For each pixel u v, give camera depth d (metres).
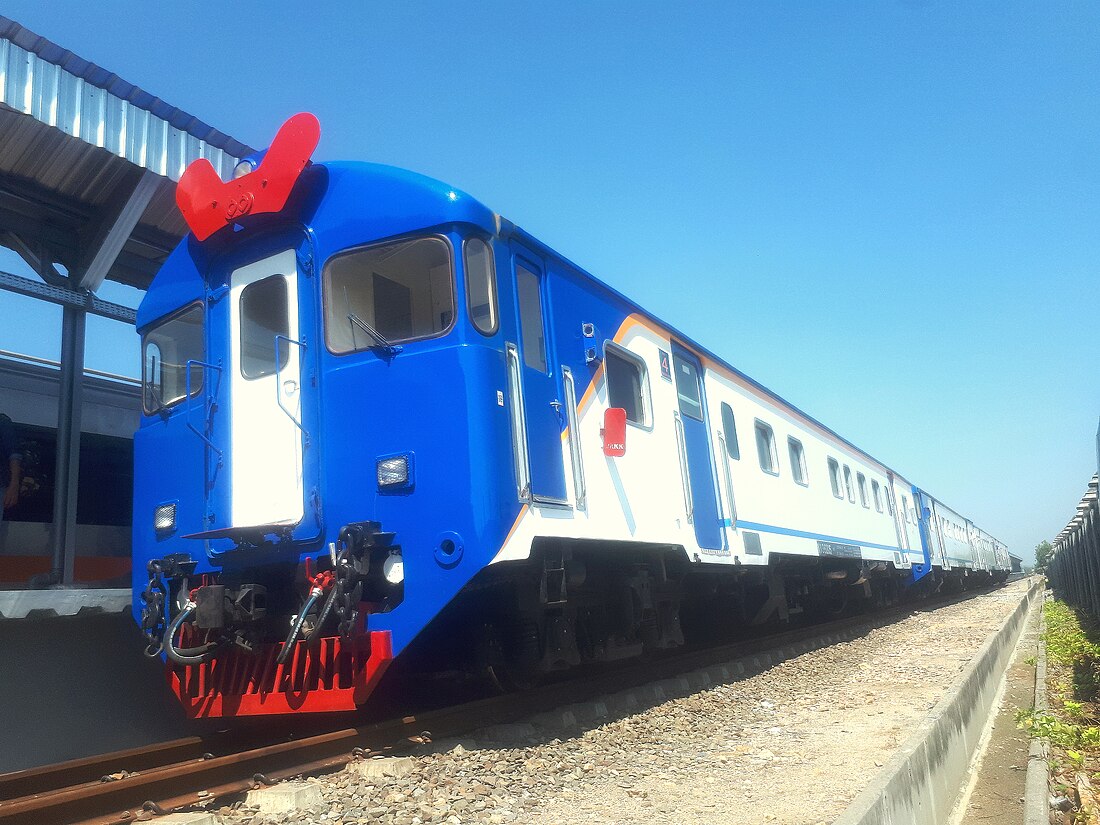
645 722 6.71
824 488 14.34
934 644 13.14
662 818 4.33
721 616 12.01
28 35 7.36
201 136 9.03
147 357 7.25
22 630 7.47
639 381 8.14
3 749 7.16
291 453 6.07
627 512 7.24
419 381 5.64
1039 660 11.48
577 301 7.12
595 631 7.73
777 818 4.29
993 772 5.91
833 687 8.95
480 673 6.71
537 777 5.02
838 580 15.31
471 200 5.89
